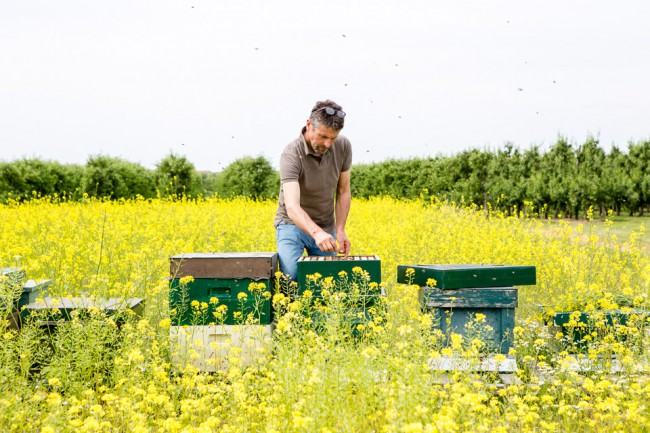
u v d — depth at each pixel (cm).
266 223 1264
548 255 788
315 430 273
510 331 434
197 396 352
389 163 2514
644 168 2141
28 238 895
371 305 425
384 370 333
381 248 828
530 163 2100
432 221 1329
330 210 541
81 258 728
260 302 424
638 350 424
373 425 301
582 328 458
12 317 431
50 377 361
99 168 2330
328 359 338
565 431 322
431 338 364
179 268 425
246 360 412
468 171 2117
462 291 430
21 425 297
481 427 270
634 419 300
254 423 304
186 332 396
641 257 793
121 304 429
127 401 303
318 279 430
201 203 2058
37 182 2225
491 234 1019
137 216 1281
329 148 516
